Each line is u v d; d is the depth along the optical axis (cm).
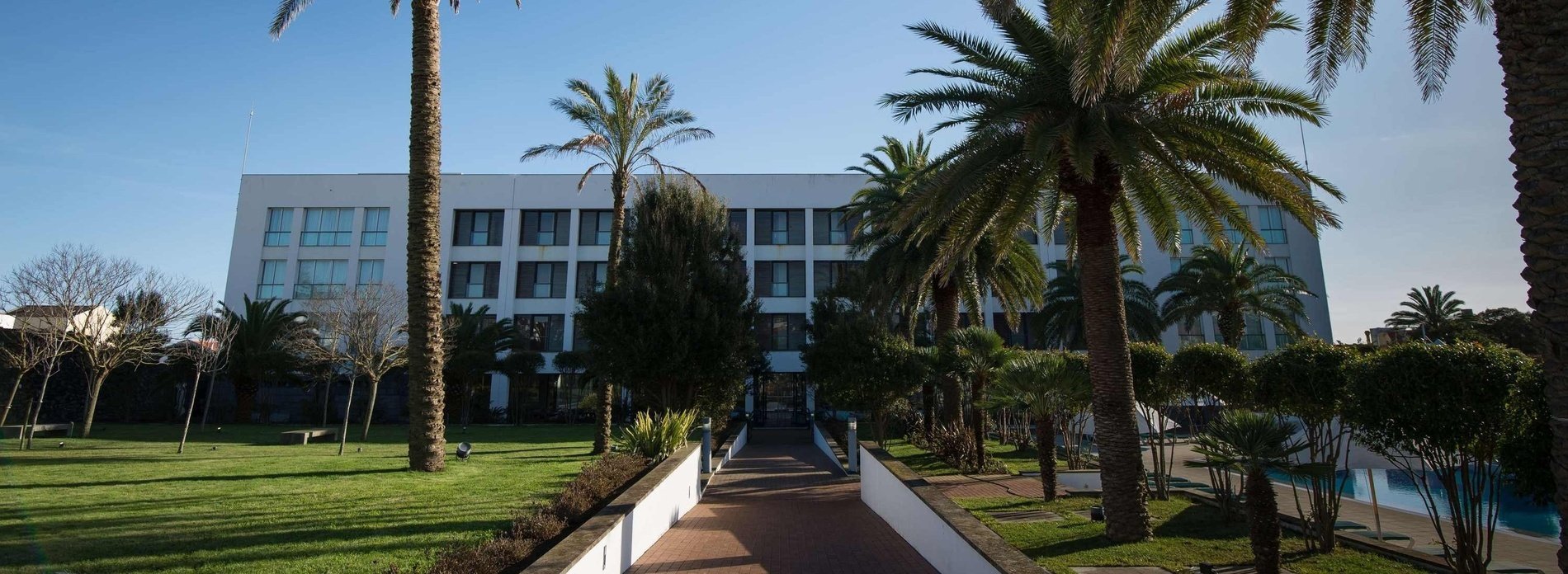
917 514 956
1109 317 971
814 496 1520
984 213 1137
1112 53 740
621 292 1909
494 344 3519
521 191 4078
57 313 1722
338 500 904
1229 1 805
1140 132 960
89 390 1947
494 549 638
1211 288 3019
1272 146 964
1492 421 604
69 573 544
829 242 4100
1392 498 1430
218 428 2453
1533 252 486
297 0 1399
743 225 4091
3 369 1603
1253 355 4019
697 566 871
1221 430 695
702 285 2038
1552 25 491
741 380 2198
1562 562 468
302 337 2534
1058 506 1164
